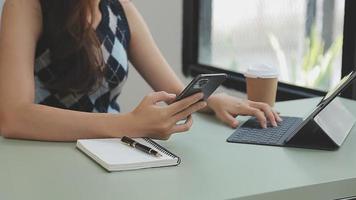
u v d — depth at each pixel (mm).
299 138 1300
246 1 2746
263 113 1516
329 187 1067
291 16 2461
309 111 1588
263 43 2654
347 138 1368
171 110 1312
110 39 1634
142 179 1064
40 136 1323
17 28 1446
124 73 1680
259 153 1242
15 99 1358
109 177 1074
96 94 1631
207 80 1285
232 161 1183
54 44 1547
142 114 1323
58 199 963
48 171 1110
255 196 995
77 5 1515
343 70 2117
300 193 1040
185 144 1314
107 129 1310
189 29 3057
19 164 1154
